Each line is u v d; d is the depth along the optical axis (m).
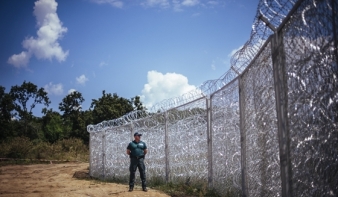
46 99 64.81
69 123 56.78
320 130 3.05
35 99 64.44
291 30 3.74
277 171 4.48
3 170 20.66
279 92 4.15
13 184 12.32
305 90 3.38
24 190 10.34
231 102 7.02
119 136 13.75
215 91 8.04
